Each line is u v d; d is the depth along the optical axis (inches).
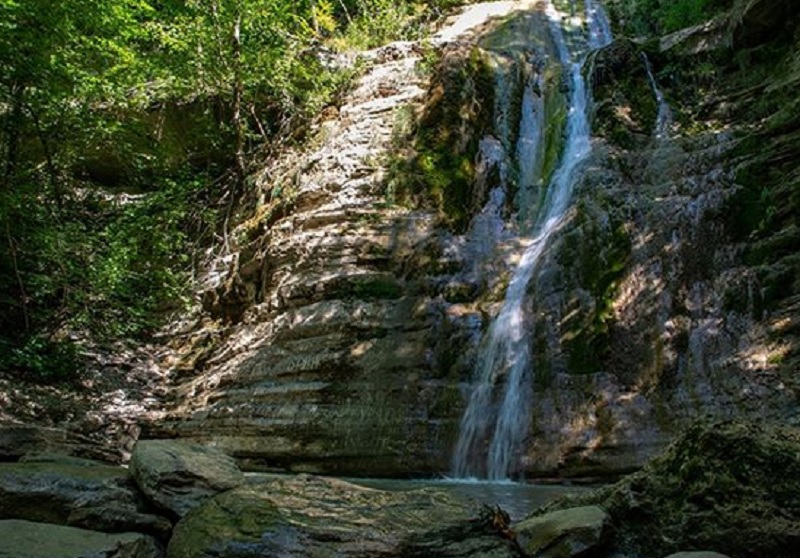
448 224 458.3
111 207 667.4
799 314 301.9
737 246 344.2
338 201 498.6
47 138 568.4
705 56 467.5
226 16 627.8
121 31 597.0
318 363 398.9
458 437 349.7
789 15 422.3
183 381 494.0
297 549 138.2
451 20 721.0
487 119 516.7
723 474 147.0
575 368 341.4
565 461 308.7
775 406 282.2
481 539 152.2
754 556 138.5
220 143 699.4
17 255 536.4
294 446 367.9
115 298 574.6
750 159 369.7
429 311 406.9
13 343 489.4
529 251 426.0
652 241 363.6
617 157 431.8
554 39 625.0
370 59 620.7
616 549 152.8
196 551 141.9
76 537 143.1
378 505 159.0
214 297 547.2
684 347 325.1
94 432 422.9
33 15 472.7
